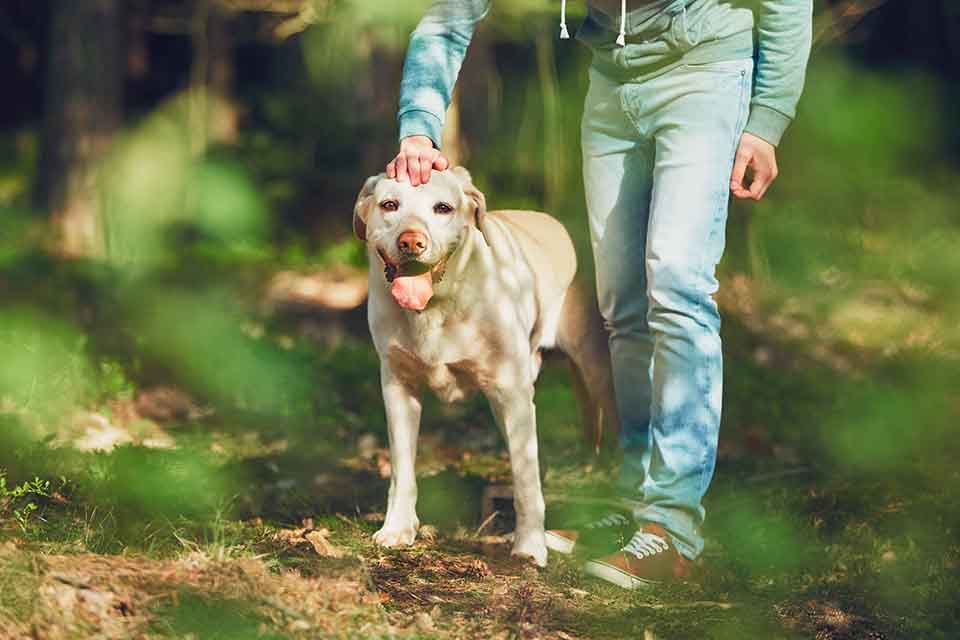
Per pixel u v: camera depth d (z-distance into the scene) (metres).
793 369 9.95
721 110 4.23
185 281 12.83
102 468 5.41
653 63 4.30
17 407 6.94
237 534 4.51
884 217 14.58
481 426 7.68
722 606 4.02
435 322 4.41
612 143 4.56
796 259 13.54
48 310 9.77
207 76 17.53
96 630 3.08
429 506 5.45
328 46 13.79
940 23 18.12
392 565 4.25
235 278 13.23
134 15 18.73
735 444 7.38
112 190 14.85
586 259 5.21
